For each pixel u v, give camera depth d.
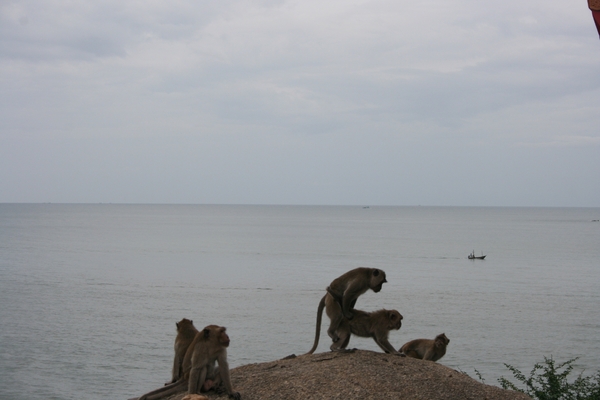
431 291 62.09
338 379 10.29
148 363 33.81
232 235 167.00
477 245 134.38
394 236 170.00
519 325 44.81
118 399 28.02
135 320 45.31
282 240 145.12
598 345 39.00
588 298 57.91
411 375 10.61
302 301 54.91
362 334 12.32
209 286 64.19
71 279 68.00
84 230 184.75
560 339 40.56
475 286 66.06
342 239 151.75
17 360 33.97
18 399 27.84
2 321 44.03
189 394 9.25
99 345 37.56
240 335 40.91
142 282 66.56
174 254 102.88
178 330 10.92
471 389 10.30
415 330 42.78
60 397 28.28
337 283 12.39
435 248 123.31
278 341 39.34
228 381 9.83
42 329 41.69
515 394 10.34
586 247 130.25
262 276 73.31
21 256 94.12
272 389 10.12
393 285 66.38
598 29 8.09
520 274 78.38
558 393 17.89
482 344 38.94
